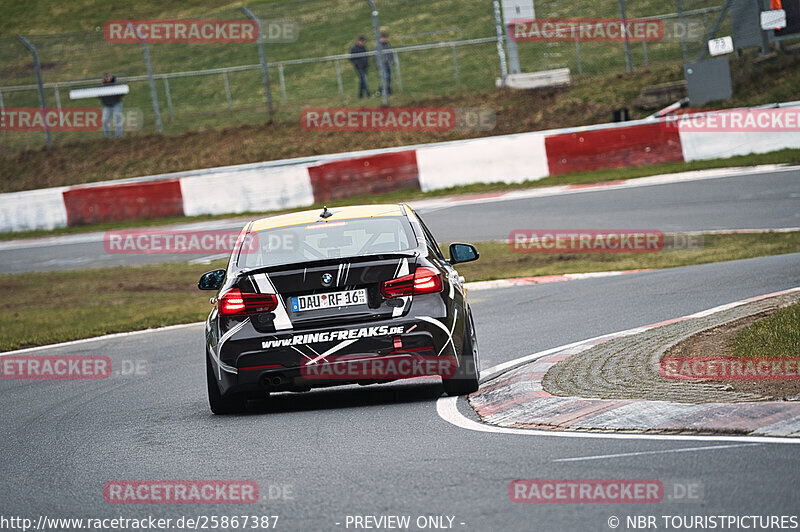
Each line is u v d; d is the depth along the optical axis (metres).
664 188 84.06
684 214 73.69
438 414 25.05
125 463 22.28
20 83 150.38
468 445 21.09
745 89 103.94
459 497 17.06
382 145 112.19
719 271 51.97
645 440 20.19
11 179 117.94
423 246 27.78
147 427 26.88
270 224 29.58
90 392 34.75
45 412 31.27
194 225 94.50
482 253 68.25
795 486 16.28
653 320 38.66
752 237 64.06
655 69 117.50
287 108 125.19
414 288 26.58
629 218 74.50
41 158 121.12
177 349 43.81
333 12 172.12
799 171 83.75
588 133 94.19
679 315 39.25
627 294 47.28
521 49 142.50
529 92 118.44
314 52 156.88
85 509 18.47
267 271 26.62
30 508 18.86
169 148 118.81
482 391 27.64
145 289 67.94
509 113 114.69
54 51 161.62
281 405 29.27
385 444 21.88
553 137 94.69
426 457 20.27
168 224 96.31
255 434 24.42
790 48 108.75
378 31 118.06
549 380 27.02
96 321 57.03
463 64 140.25
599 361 29.12
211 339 27.20
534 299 49.19
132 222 98.62
